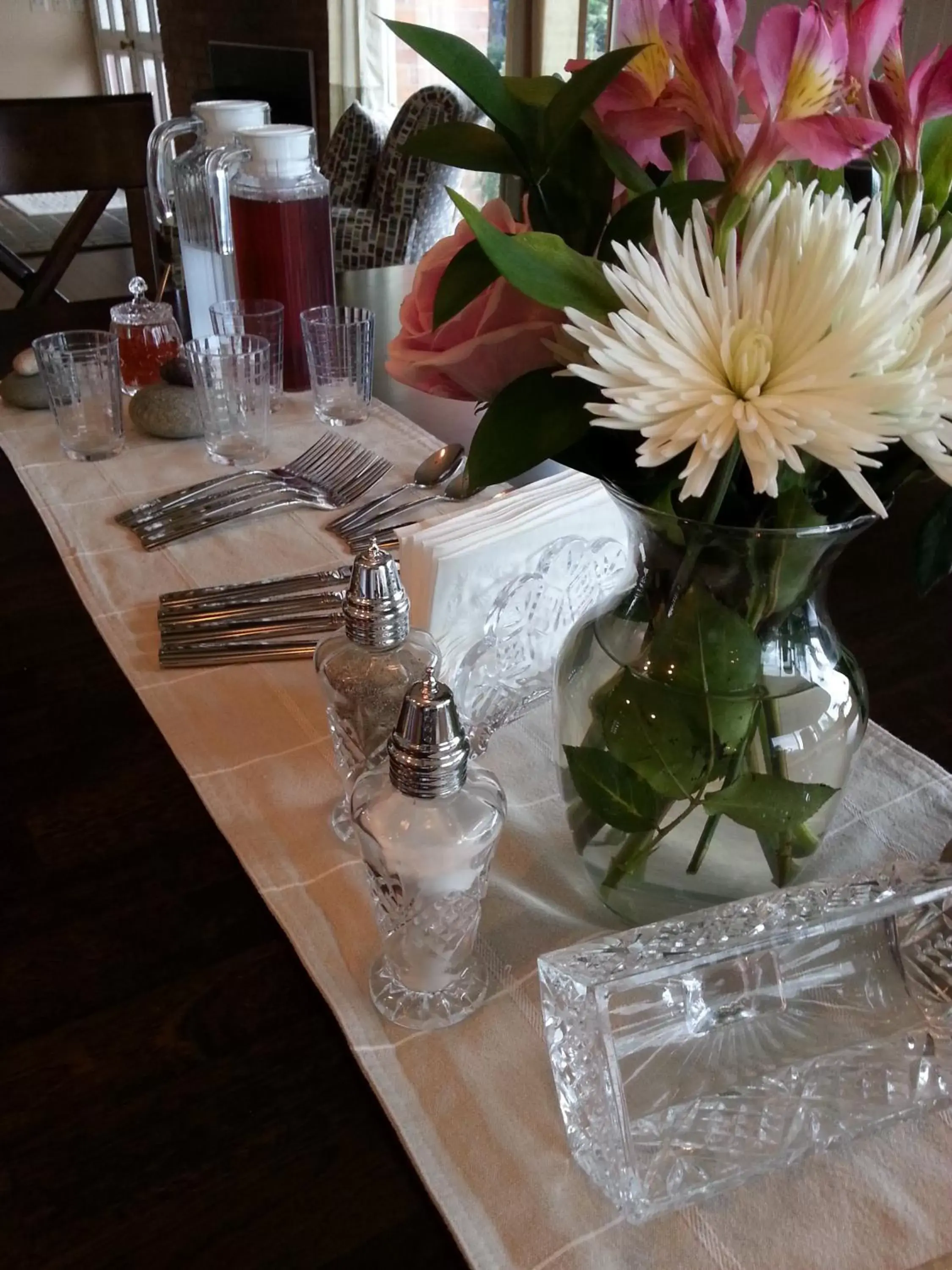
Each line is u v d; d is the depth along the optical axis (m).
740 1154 0.37
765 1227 0.36
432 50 0.38
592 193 0.41
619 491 0.40
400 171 2.67
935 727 0.62
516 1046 0.42
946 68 0.34
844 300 0.31
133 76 5.64
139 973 0.45
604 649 0.46
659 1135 0.38
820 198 0.33
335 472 0.91
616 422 0.32
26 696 0.63
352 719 0.53
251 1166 0.37
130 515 0.84
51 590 0.75
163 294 1.40
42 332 1.24
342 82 3.69
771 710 0.43
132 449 0.97
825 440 0.30
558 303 0.34
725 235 0.35
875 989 0.44
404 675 0.53
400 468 0.92
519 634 0.63
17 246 4.52
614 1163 0.36
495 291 0.38
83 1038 0.42
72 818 0.54
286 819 0.54
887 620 0.73
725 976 0.43
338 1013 0.43
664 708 0.42
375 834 0.41
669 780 0.43
